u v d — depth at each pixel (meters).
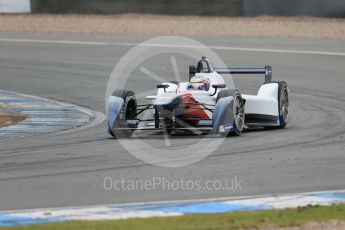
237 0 123.19
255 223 25.95
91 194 31.42
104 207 29.02
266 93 50.03
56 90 73.56
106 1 125.38
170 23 115.81
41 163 38.88
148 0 125.38
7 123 57.16
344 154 40.28
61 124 56.09
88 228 25.27
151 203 29.59
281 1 121.31
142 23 116.12
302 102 64.00
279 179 33.97
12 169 37.34
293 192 31.41
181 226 25.50
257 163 37.78
